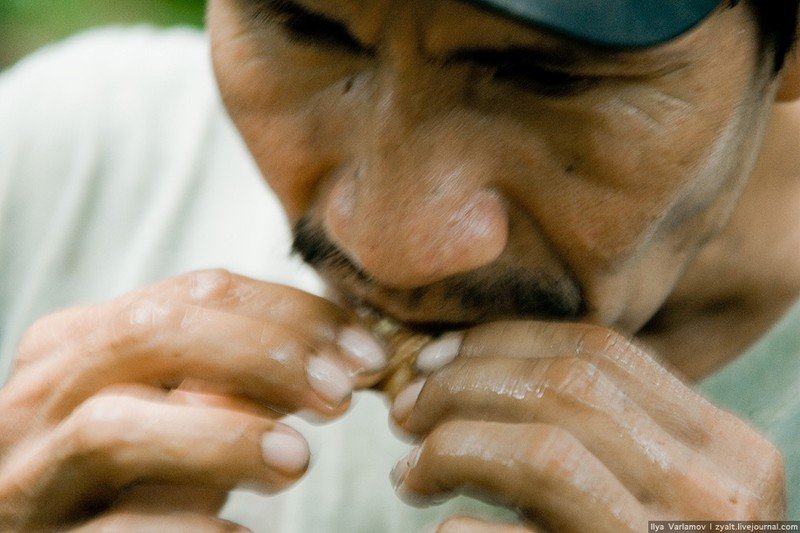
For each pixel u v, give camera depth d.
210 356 0.54
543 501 0.51
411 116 0.51
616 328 0.56
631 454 0.52
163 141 0.74
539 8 0.49
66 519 0.55
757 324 0.61
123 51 0.77
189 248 0.72
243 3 0.53
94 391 0.56
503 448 0.52
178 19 1.26
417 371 0.54
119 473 0.54
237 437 0.53
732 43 0.51
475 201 0.51
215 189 0.72
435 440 0.52
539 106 0.51
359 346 0.55
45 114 0.75
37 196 0.74
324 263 0.55
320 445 0.67
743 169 0.55
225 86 0.55
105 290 0.73
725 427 0.53
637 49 0.49
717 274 0.60
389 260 0.52
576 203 0.52
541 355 0.53
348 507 0.66
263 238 0.70
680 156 0.52
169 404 0.54
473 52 0.50
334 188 0.53
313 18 0.52
